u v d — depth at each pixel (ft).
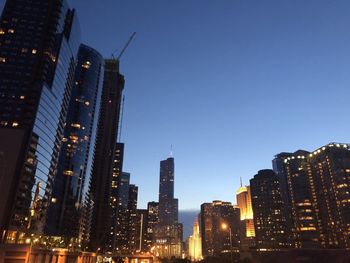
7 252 353.10
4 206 557.74
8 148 589.32
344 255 610.24
